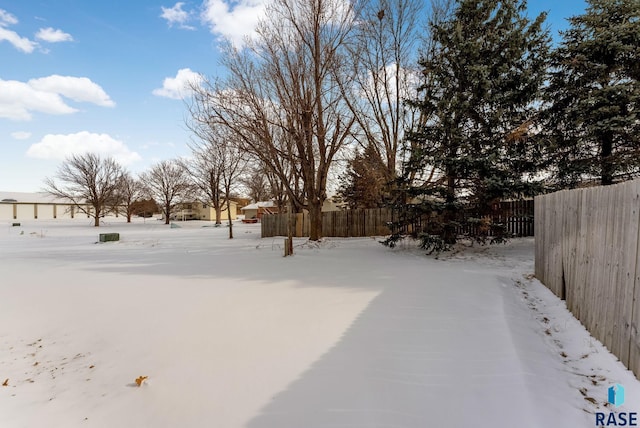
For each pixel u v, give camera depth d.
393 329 3.83
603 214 3.19
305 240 15.81
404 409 2.36
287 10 13.27
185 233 26.56
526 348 3.20
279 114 13.98
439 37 9.91
